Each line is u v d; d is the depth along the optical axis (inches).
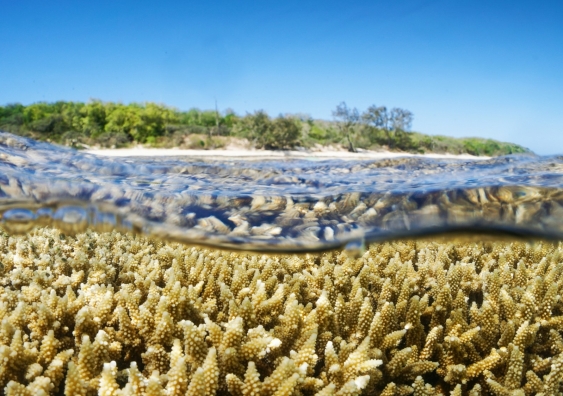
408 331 129.9
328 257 187.9
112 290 143.3
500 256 179.5
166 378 99.4
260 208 185.2
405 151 2240.4
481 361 116.4
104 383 90.7
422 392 103.2
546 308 138.4
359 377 95.2
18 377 101.1
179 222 163.9
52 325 118.7
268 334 112.9
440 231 169.6
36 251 177.0
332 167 343.9
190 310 125.7
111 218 167.8
